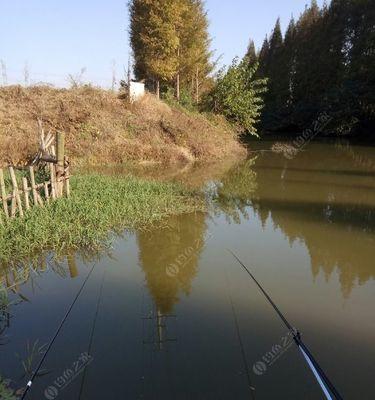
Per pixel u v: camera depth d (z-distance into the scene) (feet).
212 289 18.03
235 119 77.36
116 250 22.57
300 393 11.53
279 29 163.84
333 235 25.70
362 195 37.45
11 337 14.42
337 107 102.27
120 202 29.14
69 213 25.58
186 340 14.02
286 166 55.72
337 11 118.21
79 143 52.16
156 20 71.20
